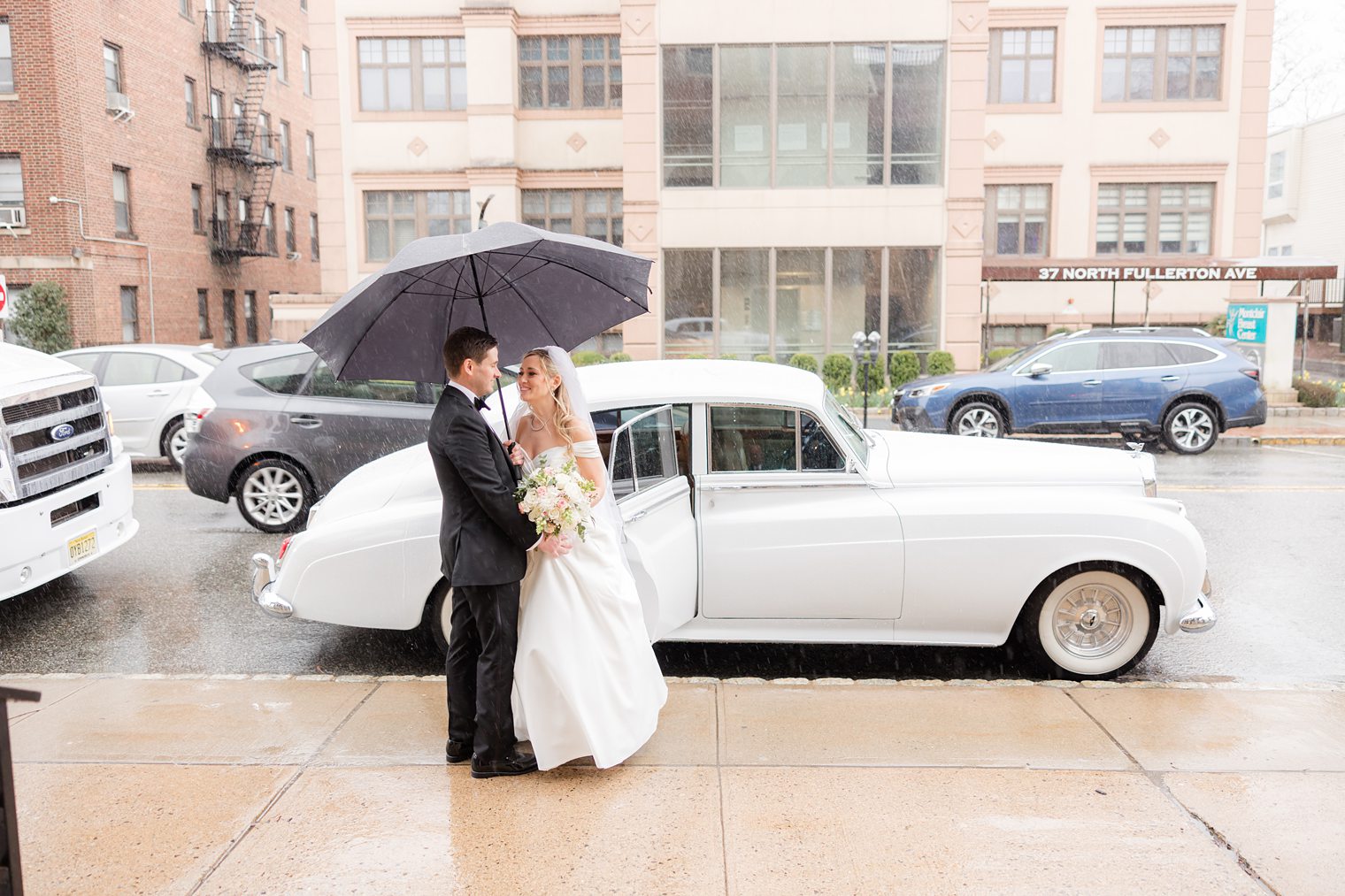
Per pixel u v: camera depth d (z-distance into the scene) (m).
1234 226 24.02
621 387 5.23
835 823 3.70
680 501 5.09
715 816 3.76
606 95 23.12
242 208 32.16
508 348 4.55
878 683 5.13
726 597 5.18
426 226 23.56
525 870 3.41
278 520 9.11
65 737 4.52
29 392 6.40
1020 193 24.33
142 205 26.23
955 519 5.12
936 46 20.42
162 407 12.54
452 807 3.85
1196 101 23.77
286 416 8.95
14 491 6.23
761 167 20.94
